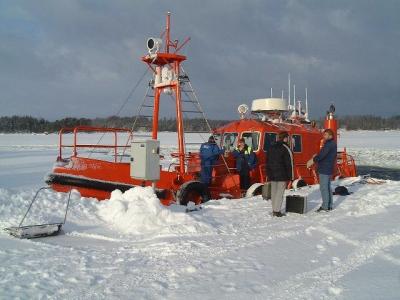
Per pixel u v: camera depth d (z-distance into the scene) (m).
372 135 70.50
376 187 11.18
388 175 23.42
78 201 7.71
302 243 5.85
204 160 10.52
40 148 44.22
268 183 9.23
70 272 4.58
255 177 11.39
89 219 7.05
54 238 6.11
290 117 14.25
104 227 6.74
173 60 10.39
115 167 9.36
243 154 11.02
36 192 7.92
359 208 8.39
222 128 12.50
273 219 7.45
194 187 9.52
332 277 4.45
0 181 17.12
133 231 6.46
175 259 5.05
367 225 6.91
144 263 4.91
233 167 11.43
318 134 13.16
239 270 4.68
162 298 3.91
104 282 4.30
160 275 4.51
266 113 13.14
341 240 6.04
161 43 10.17
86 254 5.25
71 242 5.89
